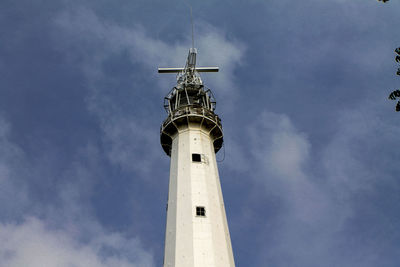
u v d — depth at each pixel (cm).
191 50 6006
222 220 3906
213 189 4144
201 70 5884
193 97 5306
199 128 4744
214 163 4534
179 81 5656
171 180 4319
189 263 3428
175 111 4931
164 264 3597
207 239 3603
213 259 3462
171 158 4600
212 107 5262
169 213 3991
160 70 5838
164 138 4931
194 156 4412
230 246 3791
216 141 4956
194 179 4147
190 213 3816
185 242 3591
